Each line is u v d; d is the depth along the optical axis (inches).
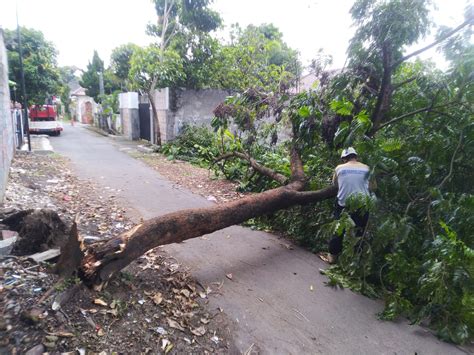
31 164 356.8
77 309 107.3
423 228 159.8
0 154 204.1
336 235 166.2
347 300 140.4
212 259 167.3
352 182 163.6
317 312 130.6
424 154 170.7
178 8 570.9
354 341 115.3
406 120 193.9
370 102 198.5
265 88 322.7
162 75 499.5
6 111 285.7
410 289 139.9
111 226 195.5
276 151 338.3
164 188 297.6
